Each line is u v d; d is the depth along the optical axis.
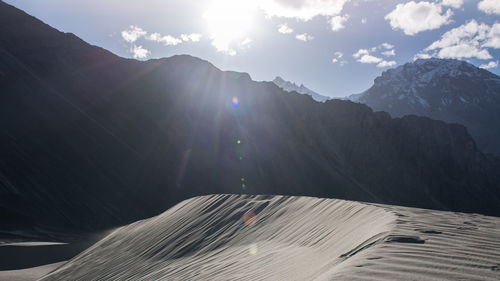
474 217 7.87
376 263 3.50
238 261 7.74
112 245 17.78
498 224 6.62
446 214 8.22
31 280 19.28
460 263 3.31
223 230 11.98
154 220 18.50
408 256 3.67
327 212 9.23
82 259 17.88
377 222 6.49
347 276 3.18
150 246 14.23
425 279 2.86
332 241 6.62
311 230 8.41
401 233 4.88
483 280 2.78
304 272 4.90
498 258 3.48
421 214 7.45
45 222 42.06
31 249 27.36
